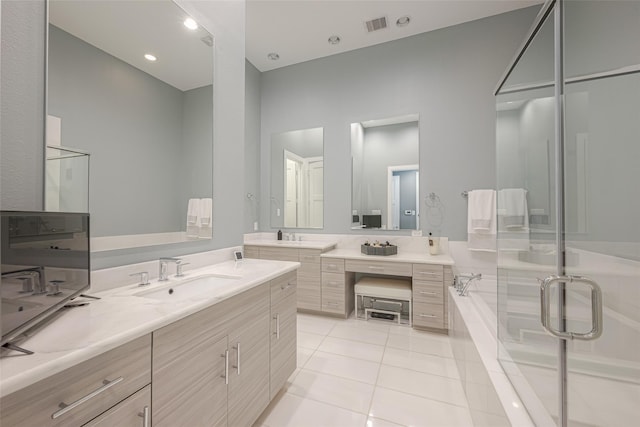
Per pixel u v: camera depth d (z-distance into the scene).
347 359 2.07
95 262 1.17
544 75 1.04
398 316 2.77
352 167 3.38
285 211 3.71
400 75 3.15
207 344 1.04
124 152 1.33
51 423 0.58
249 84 3.61
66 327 0.75
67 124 1.11
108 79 1.27
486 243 2.71
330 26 2.94
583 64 0.90
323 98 3.52
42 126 1.03
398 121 3.17
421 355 2.13
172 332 0.89
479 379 1.34
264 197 3.83
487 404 1.21
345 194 3.41
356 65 3.36
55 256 0.79
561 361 0.88
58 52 1.08
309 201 3.59
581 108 0.91
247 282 1.27
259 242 3.40
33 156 1.00
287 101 3.71
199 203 1.73
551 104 0.98
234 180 2.02
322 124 3.53
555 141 0.94
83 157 1.17
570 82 0.91
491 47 2.81
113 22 1.30
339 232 3.42
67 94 1.12
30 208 0.99
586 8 0.89
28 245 0.68
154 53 1.48
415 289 2.59
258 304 1.39
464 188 2.90
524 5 2.65
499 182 1.59
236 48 2.03
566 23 0.92
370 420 1.44
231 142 1.99
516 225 1.29
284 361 1.64
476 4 2.64
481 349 1.39
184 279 1.40
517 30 2.73
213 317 1.07
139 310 0.89
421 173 3.06
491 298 2.15
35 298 0.70
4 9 0.92
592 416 0.85
